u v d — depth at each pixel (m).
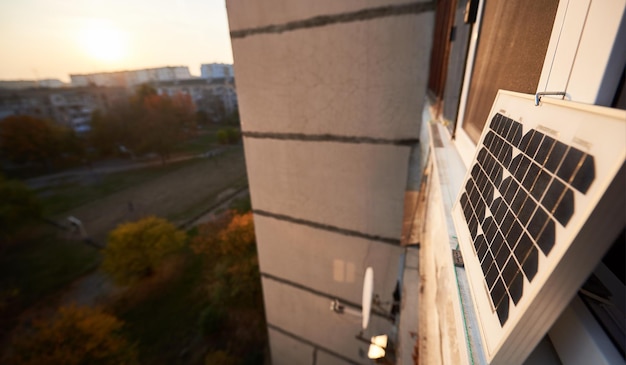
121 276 16.09
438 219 1.60
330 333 4.62
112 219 26.20
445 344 1.10
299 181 3.77
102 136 44.03
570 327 0.55
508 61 1.07
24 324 15.15
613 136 0.35
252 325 12.00
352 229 3.67
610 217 0.34
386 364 2.62
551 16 0.73
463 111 1.77
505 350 0.52
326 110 3.22
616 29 0.46
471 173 1.00
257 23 3.15
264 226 4.41
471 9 1.61
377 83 2.88
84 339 11.65
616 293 0.51
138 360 11.60
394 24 2.62
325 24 2.86
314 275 4.30
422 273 2.08
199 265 18.11
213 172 38.19
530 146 0.59
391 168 3.14
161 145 44.44
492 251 0.65
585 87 0.55
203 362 10.94
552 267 0.40
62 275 18.84
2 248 22.14
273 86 3.39
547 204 0.46
